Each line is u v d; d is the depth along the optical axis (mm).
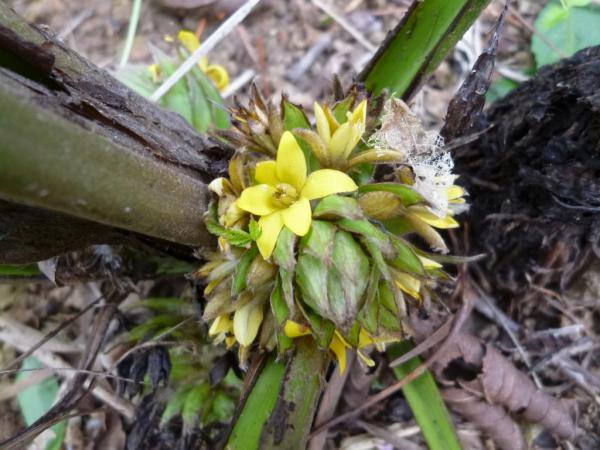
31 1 204
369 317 95
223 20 202
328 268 86
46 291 161
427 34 112
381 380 141
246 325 99
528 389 135
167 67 153
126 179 72
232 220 90
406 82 117
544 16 172
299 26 201
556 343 145
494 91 176
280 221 86
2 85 52
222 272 99
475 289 149
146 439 130
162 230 86
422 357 134
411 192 91
